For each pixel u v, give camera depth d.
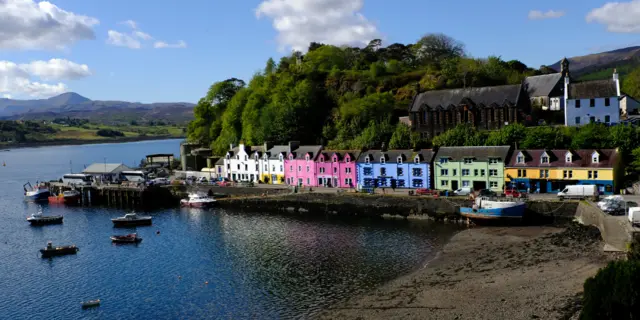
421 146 102.12
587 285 34.00
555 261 52.28
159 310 48.84
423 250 62.59
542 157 81.38
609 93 94.56
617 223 56.78
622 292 32.00
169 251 69.06
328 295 49.56
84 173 138.00
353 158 100.75
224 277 56.94
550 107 112.19
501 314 40.00
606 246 53.31
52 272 62.12
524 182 82.62
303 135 131.38
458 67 139.12
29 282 58.78
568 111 98.00
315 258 62.12
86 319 47.66
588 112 96.38
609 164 76.00
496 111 104.44
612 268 33.56
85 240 77.75
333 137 127.12
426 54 165.25
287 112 131.38
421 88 135.50
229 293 51.97
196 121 164.25
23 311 50.31
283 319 44.69
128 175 133.88
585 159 78.38
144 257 66.81
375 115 125.50
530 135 89.25
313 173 106.00
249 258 63.69
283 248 67.50
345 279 53.81
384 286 50.66
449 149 91.44
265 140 128.38
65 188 122.94
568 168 78.69
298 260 61.75
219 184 111.56
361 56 171.88
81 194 117.75
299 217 88.06
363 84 143.38
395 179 95.31
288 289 52.03
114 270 61.91
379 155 97.69
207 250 68.44
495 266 53.09
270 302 48.88
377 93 130.50
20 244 76.81
